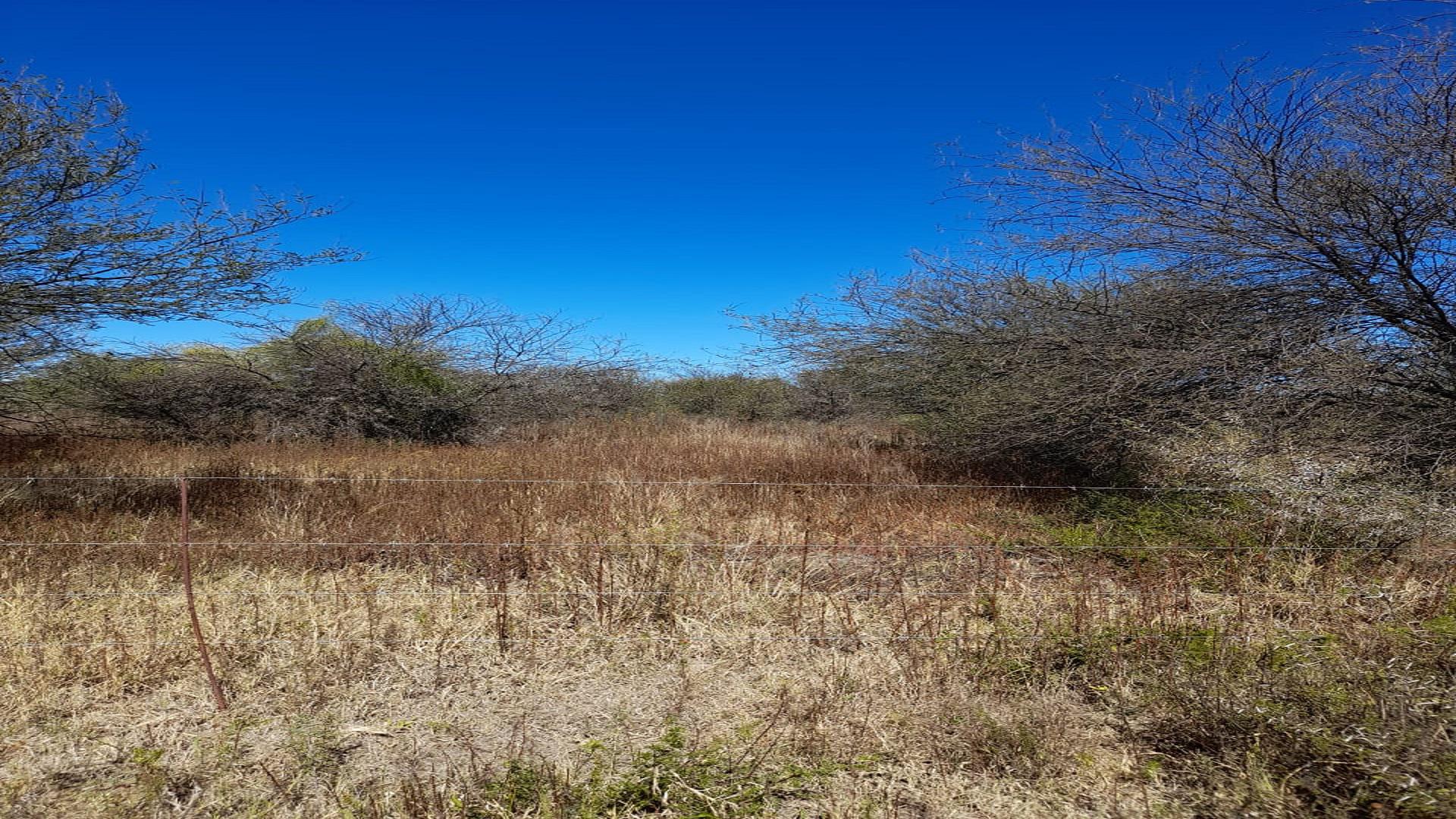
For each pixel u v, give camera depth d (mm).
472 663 3918
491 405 14922
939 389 10766
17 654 3707
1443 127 5879
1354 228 6293
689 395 20188
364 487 7340
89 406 12555
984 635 4207
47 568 4809
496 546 4918
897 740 3217
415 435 14219
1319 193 6363
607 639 4176
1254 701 3201
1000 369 8891
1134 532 6055
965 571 5258
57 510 6562
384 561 5402
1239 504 6168
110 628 4016
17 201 6402
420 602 4602
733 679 3799
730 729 3344
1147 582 4902
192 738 3217
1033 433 8148
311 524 6008
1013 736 3148
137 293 7004
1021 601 4707
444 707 3545
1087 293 8578
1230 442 6793
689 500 7008
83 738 3203
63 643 3838
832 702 3475
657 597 4594
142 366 13055
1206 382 7031
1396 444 6234
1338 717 3020
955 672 3752
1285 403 6500
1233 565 5105
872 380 12039
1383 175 6098
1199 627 4219
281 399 13766
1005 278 9734
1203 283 7305
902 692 3598
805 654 4051
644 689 3732
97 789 2879
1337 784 2736
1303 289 6785
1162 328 7461
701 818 2729
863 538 6207
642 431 14352
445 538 5625
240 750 3143
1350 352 6461
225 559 5254
